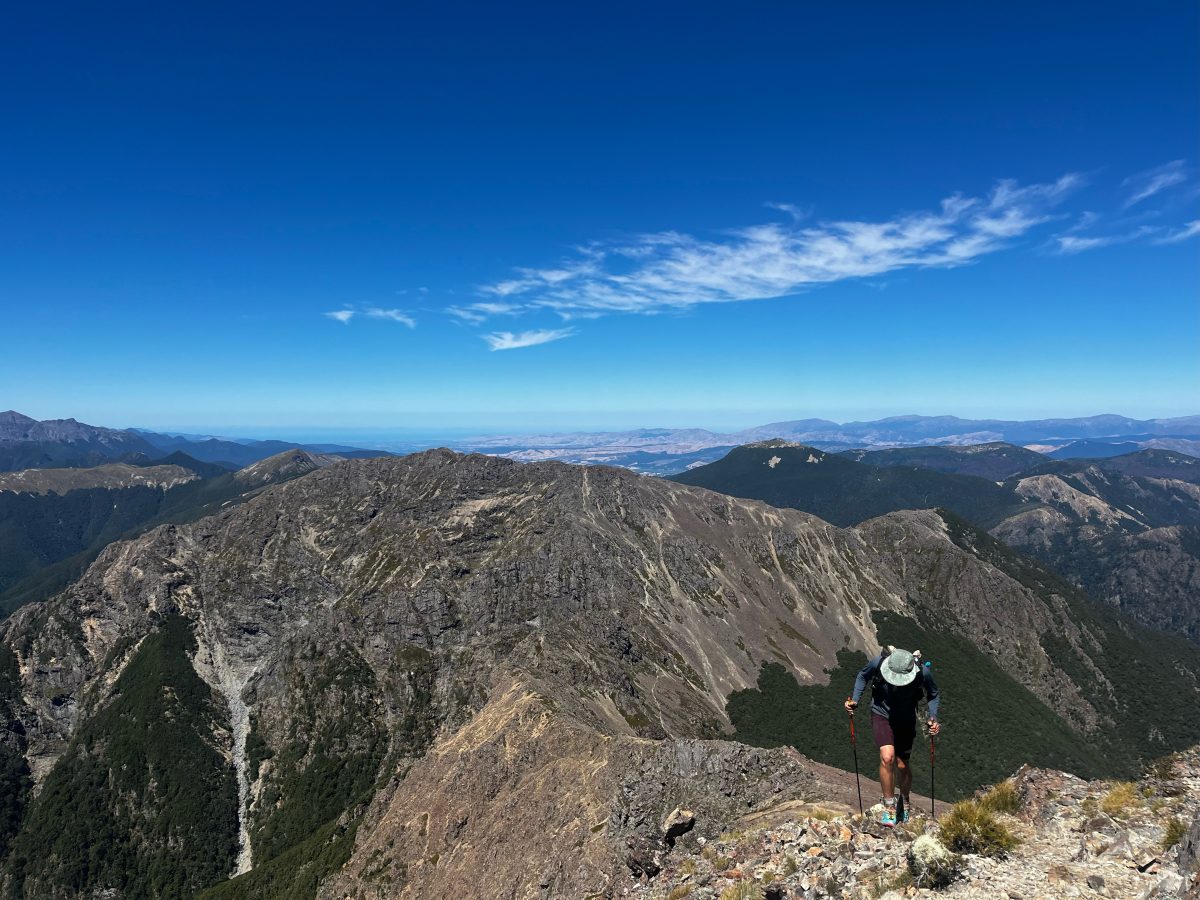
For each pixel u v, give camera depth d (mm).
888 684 19391
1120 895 14359
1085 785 20484
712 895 23047
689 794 59156
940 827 18219
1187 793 17703
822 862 20406
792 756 59375
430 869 84312
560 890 57312
